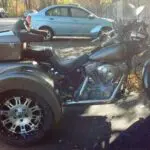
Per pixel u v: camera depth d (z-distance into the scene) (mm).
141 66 3098
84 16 8898
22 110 2725
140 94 3564
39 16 8852
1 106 2717
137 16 3070
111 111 3324
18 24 2857
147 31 3080
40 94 2664
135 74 3148
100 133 2893
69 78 2990
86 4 14133
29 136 2721
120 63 2973
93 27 8820
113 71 2949
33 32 2973
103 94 2971
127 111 3309
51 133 2912
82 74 2980
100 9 12992
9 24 14984
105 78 2953
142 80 3109
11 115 2730
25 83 2654
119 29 2996
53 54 2994
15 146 2729
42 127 2721
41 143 2768
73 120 3148
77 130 2957
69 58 3125
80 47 7199
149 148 2652
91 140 2785
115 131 2914
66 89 2996
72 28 8922
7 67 2805
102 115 3242
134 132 2887
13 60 2824
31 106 2719
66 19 8898
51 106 2680
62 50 6773
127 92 3209
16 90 2672
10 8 26609
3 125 2725
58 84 2949
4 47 2791
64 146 2713
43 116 2711
